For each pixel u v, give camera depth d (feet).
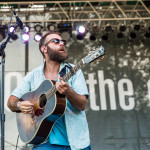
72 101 8.59
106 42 26.91
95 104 25.43
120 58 26.55
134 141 24.52
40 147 9.12
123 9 27.27
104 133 24.79
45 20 26.43
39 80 9.92
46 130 8.96
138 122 24.93
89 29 26.96
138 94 25.59
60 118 9.04
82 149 8.67
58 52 9.52
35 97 9.61
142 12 27.09
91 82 25.95
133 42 26.91
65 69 9.53
